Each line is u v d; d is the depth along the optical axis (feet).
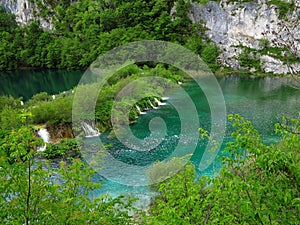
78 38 201.77
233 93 113.09
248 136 14.29
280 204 13.08
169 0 186.09
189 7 181.47
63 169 19.63
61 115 70.90
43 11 250.57
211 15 176.96
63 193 17.46
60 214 15.89
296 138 14.05
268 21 158.20
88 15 202.08
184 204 17.51
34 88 147.23
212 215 16.93
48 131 68.18
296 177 12.73
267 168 12.69
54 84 155.43
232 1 169.89
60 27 235.20
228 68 165.37
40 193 15.71
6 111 67.46
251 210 12.73
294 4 132.98
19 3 254.88
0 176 14.90
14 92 140.56
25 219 15.39
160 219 18.76
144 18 181.06
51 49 204.64
